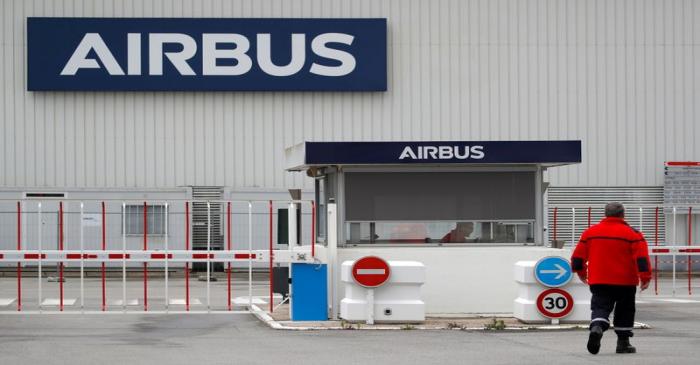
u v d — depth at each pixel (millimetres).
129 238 35312
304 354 14188
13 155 38469
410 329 17828
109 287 30547
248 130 39062
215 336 16844
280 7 39156
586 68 40156
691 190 40125
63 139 38594
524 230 20609
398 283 18422
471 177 20516
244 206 37094
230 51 38812
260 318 19969
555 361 13312
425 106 39625
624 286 13844
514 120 39875
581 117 40094
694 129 40469
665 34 40469
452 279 20203
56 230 35688
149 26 38656
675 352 14281
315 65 39031
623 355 13930
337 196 20375
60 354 14266
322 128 39344
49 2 38594
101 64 38500
